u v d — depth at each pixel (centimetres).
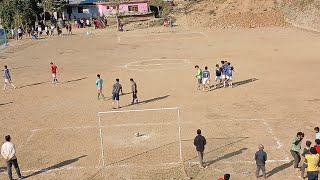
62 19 8275
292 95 2903
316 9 6588
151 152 1995
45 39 6675
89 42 6166
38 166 1900
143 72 3900
